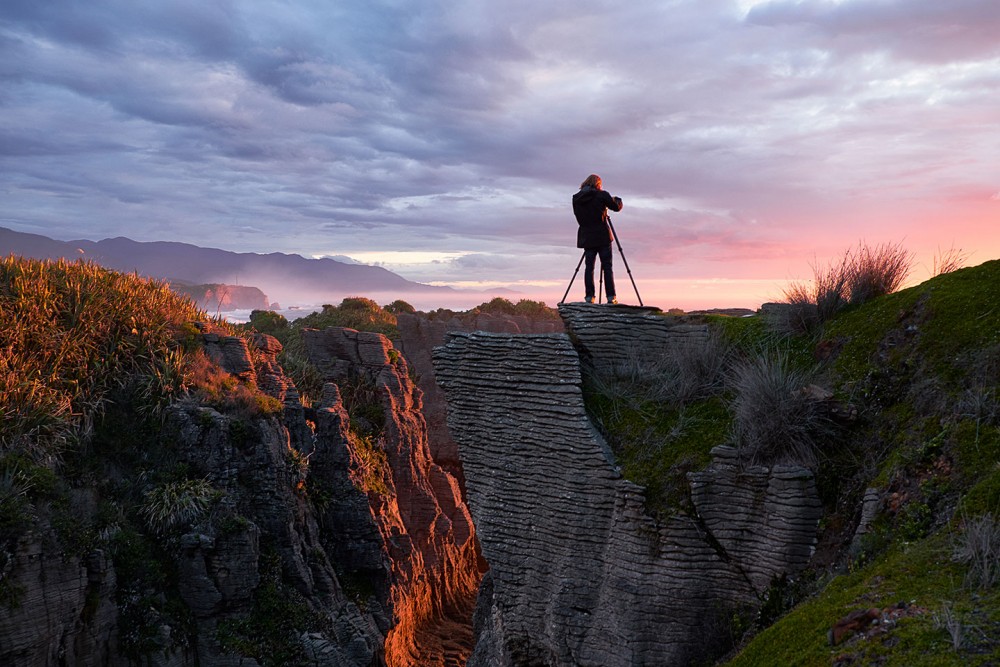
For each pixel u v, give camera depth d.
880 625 4.71
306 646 23.08
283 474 26.48
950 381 7.33
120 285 28.62
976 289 8.13
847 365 8.77
